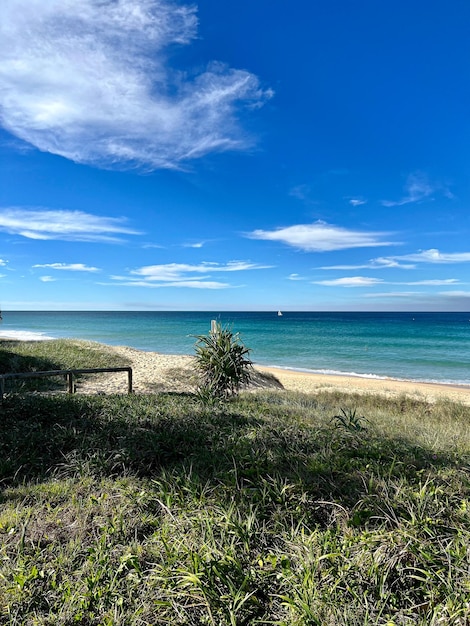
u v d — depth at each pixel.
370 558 2.26
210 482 3.29
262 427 5.05
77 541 2.56
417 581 2.20
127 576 2.23
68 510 3.04
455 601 1.96
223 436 4.76
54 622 1.96
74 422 5.26
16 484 3.71
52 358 14.24
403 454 4.00
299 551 2.36
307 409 8.05
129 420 5.21
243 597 2.04
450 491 3.04
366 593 2.04
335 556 2.27
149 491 3.28
